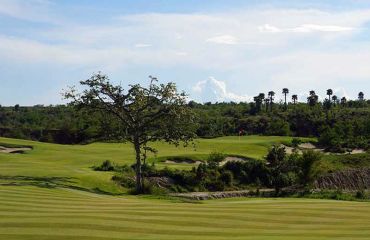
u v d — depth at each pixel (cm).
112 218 2272
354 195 6069
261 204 3120
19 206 2634
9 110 15575
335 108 14338
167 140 5544
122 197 4203
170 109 5438
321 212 2633
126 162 6862
